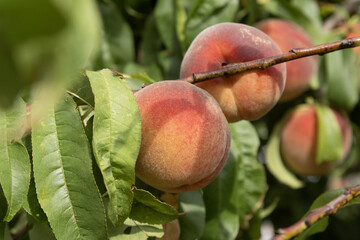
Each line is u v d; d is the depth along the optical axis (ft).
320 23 2.90
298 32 2.70
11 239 2.04
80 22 0.76
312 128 3.11
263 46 1.94
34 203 1.76
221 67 1.94
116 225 1.69
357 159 3.81
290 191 3.43
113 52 2.59
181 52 2.55
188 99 1.80
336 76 2.93
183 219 2.15
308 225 1.91
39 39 0.75
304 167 3.22
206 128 1.78
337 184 3.80
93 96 1.78
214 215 2.30
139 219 1.79
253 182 2.42
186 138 1.76
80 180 1.70
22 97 1.77
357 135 3.51
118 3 2.73
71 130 1.72
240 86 1.91
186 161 1.77
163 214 1.79
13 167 1.69
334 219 3.67
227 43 1.93
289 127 3.17
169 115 1.77
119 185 1.69
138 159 1.79
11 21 0.74
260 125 3.23
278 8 2.83
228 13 2.43
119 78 1.76
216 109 1.84
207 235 2.28
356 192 1.95
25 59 0.76
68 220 1.69
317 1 3.26
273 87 1.93
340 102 3.00
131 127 1.71
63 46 0.75
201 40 1.97
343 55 2.93
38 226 1.98
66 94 1.73
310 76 2.83
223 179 2.32
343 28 3.21
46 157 1.70
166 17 2.56
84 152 1.71
